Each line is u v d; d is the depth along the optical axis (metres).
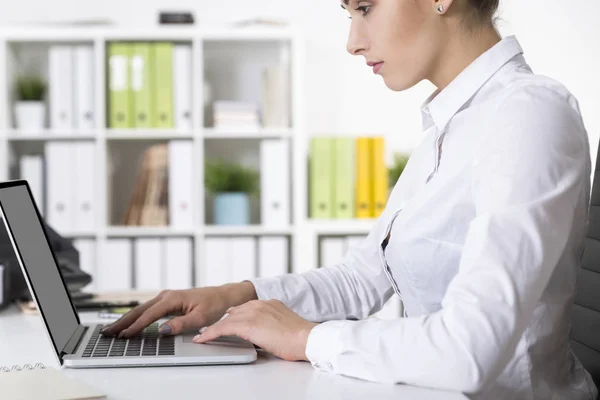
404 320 0.95
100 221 3.55
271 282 1.36
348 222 3.50
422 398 0.87
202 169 3.58
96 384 0.94
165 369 1.02
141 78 3.54
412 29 1.13
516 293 0.90
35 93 3.63
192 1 3.81
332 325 1.00
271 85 3.60
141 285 3.54
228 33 3.55
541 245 0.92
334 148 3.53
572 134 0.99
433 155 1.33
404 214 1.19
